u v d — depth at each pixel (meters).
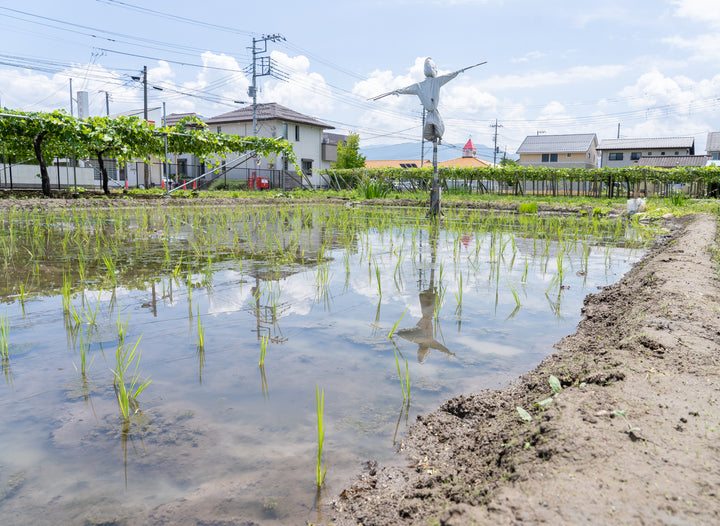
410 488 1.48
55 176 20.55
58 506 1.35
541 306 3.64
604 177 24.89
